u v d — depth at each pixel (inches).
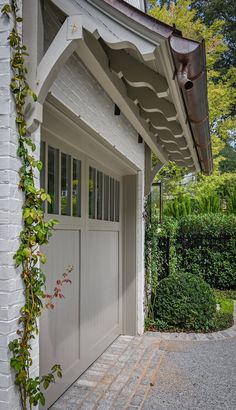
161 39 70.1
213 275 337.4
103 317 165.5
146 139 167.5
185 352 170.1
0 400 65.9
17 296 68.8
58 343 116.0
